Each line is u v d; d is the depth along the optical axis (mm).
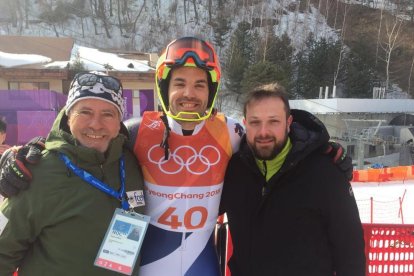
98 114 1777
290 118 2084
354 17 67938
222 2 69125
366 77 50438
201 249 2133
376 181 15938
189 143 2131
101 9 68438
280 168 1959
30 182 1695
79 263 1695
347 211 1932
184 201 2078
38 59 19766
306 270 1934
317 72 50812
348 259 1932
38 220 1678
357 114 36750
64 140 1775
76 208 1697
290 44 54500
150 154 2107
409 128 33531
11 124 15242
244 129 2309
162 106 2158
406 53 59938
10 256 1685
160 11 70625
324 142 1958
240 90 42656
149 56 27109
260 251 2006
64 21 67688
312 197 1935
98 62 22578
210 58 2062
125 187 1878
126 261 1748
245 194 2076
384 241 2840
